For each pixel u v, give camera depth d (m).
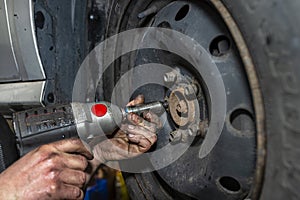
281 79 0.41
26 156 0.62
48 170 0.60
